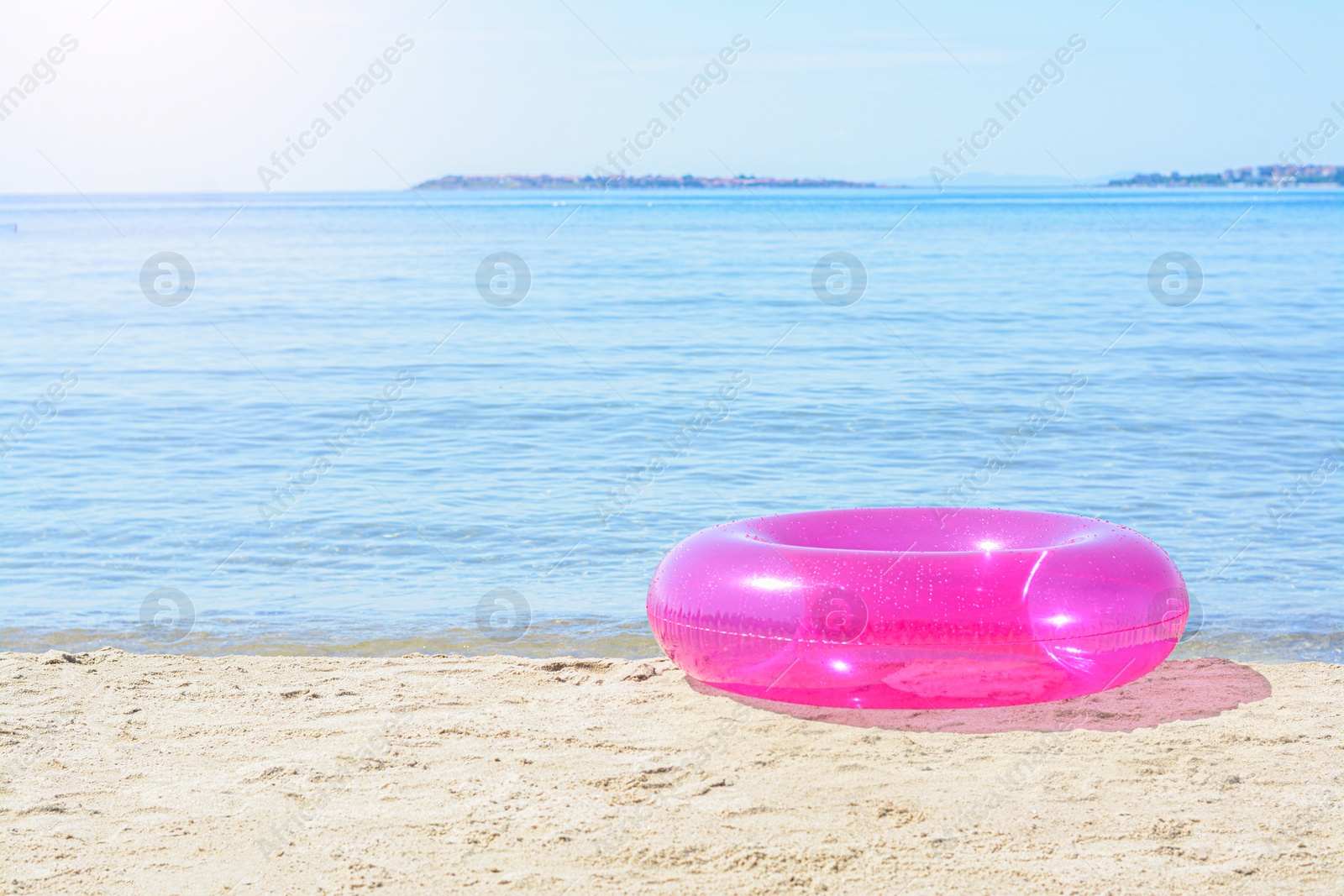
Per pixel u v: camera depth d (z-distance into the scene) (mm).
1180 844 3436
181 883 3262
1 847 3496
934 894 3139
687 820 3664
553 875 3291
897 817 3664
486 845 3496
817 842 3484
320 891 3211
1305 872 3238
